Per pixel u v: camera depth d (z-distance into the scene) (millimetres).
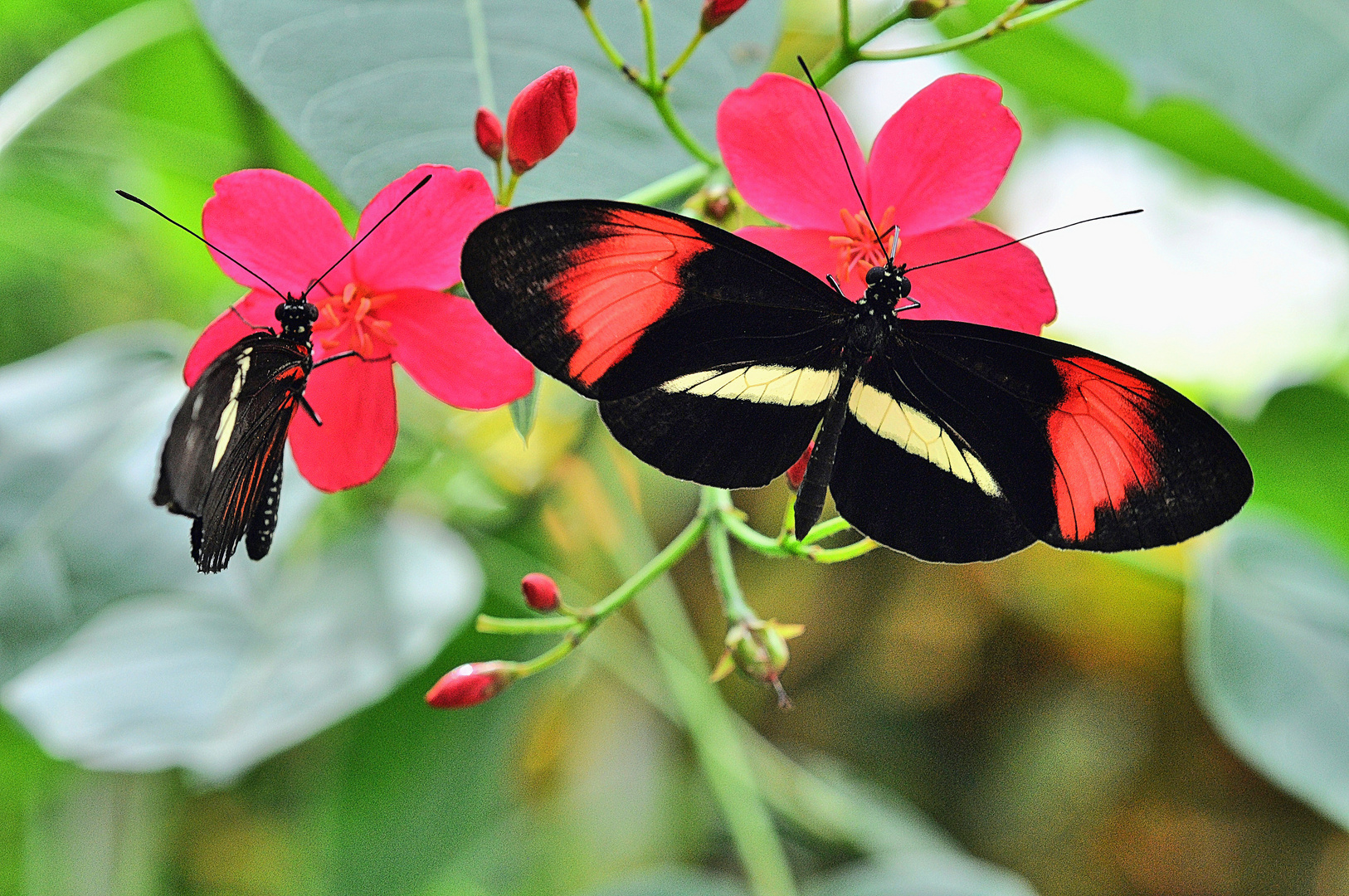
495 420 419
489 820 421
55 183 421
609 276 343
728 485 352
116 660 403
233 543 360
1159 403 342
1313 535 432
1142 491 344
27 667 381
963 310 357
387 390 353
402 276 350
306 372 350
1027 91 423
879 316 353
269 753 389
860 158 354
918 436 355
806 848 440
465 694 360
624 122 368
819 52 440
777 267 348
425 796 410
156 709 398
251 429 354
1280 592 422
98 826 424
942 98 352
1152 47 398
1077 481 347
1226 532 428
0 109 389
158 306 445
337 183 360
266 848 446
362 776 411
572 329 343
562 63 368
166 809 422
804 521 353
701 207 366
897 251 355
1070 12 398
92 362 407
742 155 354
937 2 361
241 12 363
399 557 410
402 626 401
